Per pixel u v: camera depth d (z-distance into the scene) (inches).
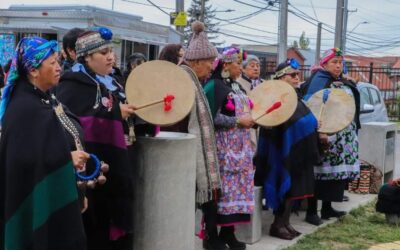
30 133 105.6
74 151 115.2
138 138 147.3
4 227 107.7
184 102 139.7
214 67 182.4
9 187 104.6
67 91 130.9
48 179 104.8
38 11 573.9
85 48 133.2
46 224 104.1
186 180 151.3
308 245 203.5
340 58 236.4
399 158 458.9
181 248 151.9
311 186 209.0
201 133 164.4
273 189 204.7
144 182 146.9
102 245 136.3
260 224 208.1
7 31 589.9
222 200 178.9
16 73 110.7
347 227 232.4
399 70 991.0
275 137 204.4
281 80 202.7
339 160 229.8
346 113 221.0
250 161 183.8
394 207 238.2
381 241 215.8
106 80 140.4
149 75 139.6
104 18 554.3
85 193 125.6
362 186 301.4
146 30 614.9
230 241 187.6
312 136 206.2
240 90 187.2
